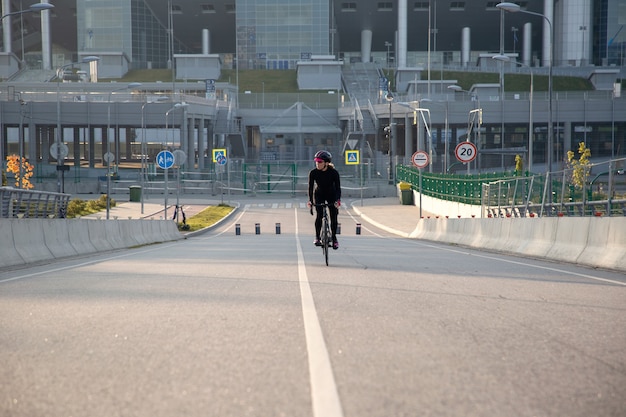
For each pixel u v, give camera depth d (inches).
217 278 735.7
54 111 6550.2
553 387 298.8
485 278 750.5
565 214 1657.2
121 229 1744.6
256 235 3127.5
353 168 6569.9
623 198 1288.1
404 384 300.7
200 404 273.4
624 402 277.7
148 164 6254.9
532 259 1158.3
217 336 404.2
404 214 4197.8
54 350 370.6
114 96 6673.2
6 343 388.8
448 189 3558.1
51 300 559.8
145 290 626.8
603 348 377.7
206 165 7416.3
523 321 462.6
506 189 2266.2
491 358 352.2
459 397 282.2
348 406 268.2
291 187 5964.6
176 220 3393.2
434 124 6855.3
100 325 442.3
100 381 308.7
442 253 1346.0
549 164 3206.2
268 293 599.5
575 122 6993.1
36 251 1093.1
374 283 687.7
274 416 257.8
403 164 5856.3
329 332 415.5
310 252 1374.3
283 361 342.3
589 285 681.6
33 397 285.4
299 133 7721.5
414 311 502.3
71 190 5767.7
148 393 289.6
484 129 7539.4
